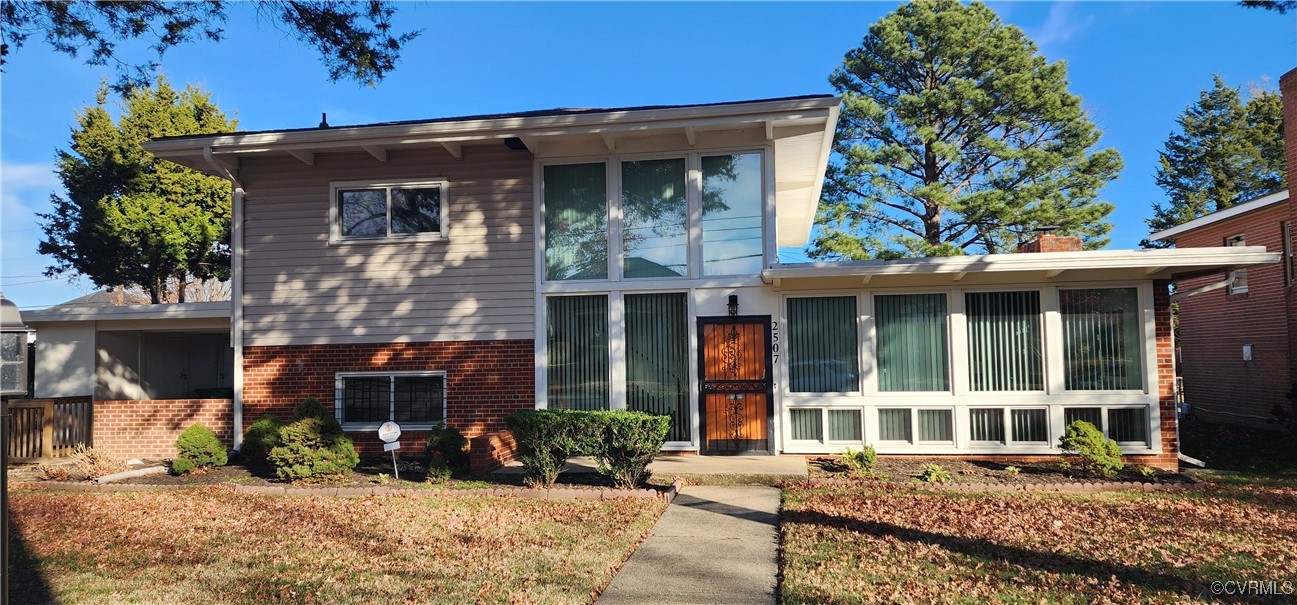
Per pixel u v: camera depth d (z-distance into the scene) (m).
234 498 9.66
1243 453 13.88
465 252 12.75
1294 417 17.06
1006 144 27.02
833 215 27.89
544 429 9.80
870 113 27.28
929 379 11.84
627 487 9.72
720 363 12.11
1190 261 10.48
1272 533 7.46
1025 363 11.69
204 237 31.66
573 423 9.73
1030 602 5.57
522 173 12.73
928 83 27.98
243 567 6.62
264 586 6.10
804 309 12.16
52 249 31.53
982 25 26.72
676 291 12.30
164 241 30.72
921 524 7.82
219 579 6.30
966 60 27.02
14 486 10.73
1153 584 5.95
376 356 12.80
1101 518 8.07
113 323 16.23
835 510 8.48
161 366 18.55
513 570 6.45
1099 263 10.66
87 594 5.94
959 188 28.27
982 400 11.62
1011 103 26.58
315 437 10.62
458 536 7.61
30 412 13.73
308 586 6.08
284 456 10.52
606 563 6.64
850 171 27.47
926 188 26.20
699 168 12.38
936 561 6.55
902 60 27.44
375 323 12.84
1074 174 26.69
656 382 12.28
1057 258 10.71
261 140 12.32
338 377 12.85
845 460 10.91
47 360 16.19
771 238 12.12
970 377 11.73
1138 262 10.59
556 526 7.97
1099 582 6.01
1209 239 21.16
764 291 12.12
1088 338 11.62
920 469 10.92
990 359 11.73
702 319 12.17
